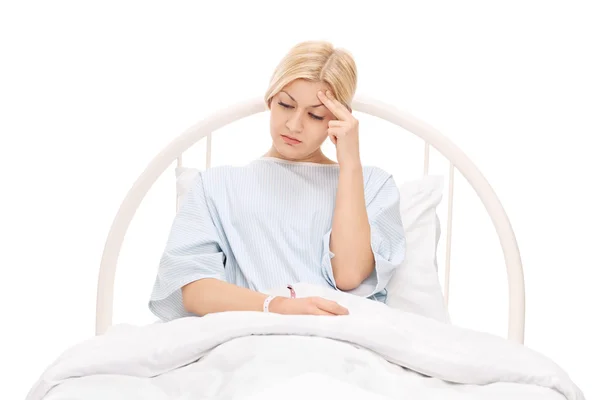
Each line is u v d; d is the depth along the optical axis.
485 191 3.24
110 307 3.23
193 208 3.03
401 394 2.39
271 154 3.14
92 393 2.41
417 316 2.74
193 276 2.89
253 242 3.01
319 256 3.02
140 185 3.23
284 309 2.72
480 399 2.40
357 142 2.95
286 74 2.91
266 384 2.33
